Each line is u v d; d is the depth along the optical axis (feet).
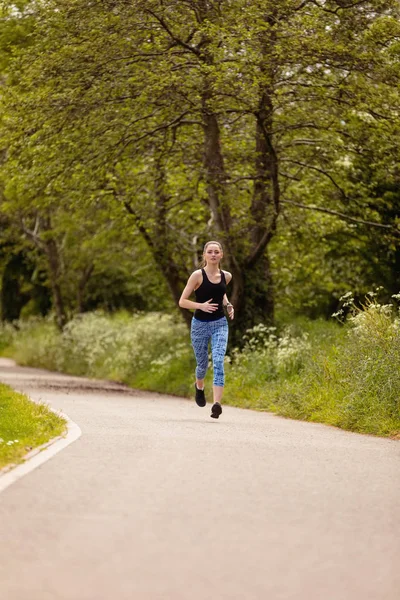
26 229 206.08
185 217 139.74
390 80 106.93
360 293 137.18
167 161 123.75
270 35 101.60
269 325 123.13
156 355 141.69
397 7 106.22
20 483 37.47
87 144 111.14
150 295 223.30
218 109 107.04
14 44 121.08
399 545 29.48
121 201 128.26
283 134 116.88
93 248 180.55
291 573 26.11
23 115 109.60
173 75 102.12
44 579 24.80
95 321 185.88
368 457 47.88
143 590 24.13
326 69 107.24
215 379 64.39
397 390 65.87
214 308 63.52
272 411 84.48
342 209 127.03
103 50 106.42
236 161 122.72
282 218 132.67
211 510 33.50
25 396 79.46
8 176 118.93
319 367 82.33
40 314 260.21
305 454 47.96
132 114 108.68
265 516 32.83
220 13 103.45
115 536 29.40
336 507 34.73
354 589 24.93
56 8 107.65
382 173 116.67
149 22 105.60
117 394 110.22
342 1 106.42
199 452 47.06
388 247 128.77
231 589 24.49
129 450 46.98
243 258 122.01
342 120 114.11
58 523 30.96
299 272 147.43
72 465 41.93
